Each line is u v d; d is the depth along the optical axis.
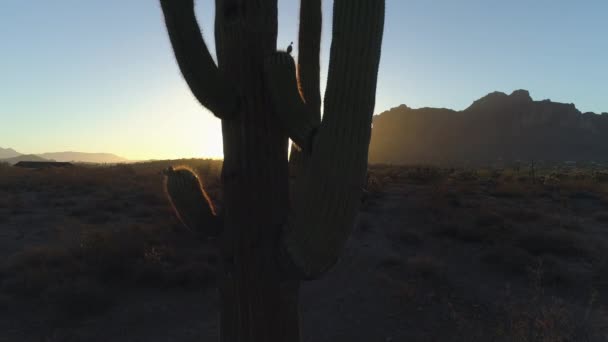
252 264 2.36
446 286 7.32
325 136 2.02
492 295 6.87
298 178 2.37
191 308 6.50
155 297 6.83
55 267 7.44
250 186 2.36
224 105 2.27
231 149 2.40
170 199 2.56
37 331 5.53
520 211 12.93
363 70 1.98
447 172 31.78
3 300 6.15
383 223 12.18
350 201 2.02
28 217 12.27
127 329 5.72
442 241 10.38
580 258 8.75
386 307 6.52
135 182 21.73
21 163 38.38
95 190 18.75
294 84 2.17
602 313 5.99
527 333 4.73
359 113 1.99
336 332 5.82
